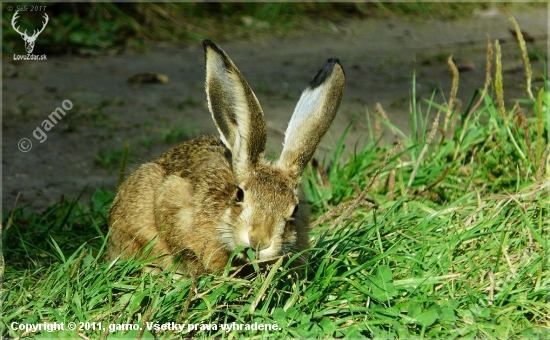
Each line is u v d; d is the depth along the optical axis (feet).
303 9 85.71
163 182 30.19
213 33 76.48
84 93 58.44
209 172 28.96
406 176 37.27
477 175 36.73
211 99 28.09
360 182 37.83
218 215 27.73
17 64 64.75
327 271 27.07
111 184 43.21
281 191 26.63
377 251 28.02
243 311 25.25
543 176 34.45
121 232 31.12
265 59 69.97
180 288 25.96
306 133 28.50
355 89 60.34
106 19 73.20
